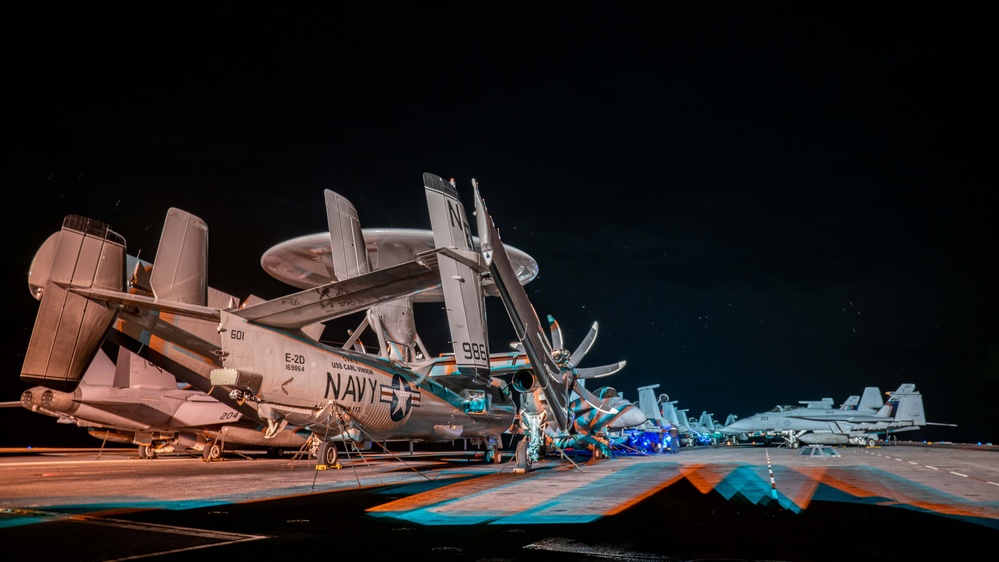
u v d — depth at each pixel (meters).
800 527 6.46
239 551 5.16
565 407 15.92
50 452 31.28
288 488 10.62
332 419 13.88
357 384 14.12
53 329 11.91
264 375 12.18
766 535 5.96
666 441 36.44
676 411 56.12
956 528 6.42
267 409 12.98
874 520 6.96
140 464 18.91
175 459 23.41
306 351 13.12
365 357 15.23
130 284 14.95
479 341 11.16
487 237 10.84
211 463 19.77
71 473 14.50
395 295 11.78
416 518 7.11
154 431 22.31
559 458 24.55
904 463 18.39
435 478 12.98
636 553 5.11
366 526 6.52
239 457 25.36
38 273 12.38
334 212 14.81
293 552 5.12
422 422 16.53
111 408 20.27
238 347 11.87
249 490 10.30
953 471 14.66
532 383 14.78
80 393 20.12
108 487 10.74
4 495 9.47
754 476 13.33
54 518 7.08
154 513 7.50
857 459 21.31
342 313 12.37
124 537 5.83
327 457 15.72
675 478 12.88
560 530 6.24
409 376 16.31
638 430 33.06
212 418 20.78
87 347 12.30
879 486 10.87
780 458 22.48
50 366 11.86
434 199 11.26
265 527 6.45
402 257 20.78
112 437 24.06
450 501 8.78
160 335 14.57
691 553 5.11
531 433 15.38
